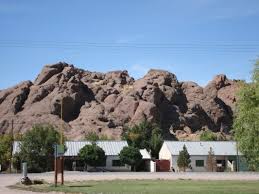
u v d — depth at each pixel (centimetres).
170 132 17125
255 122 2742
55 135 9044
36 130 8975
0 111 17112
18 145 9488
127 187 4128
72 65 19488
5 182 5091
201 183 4759
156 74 19862
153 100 17888
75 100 17038
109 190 3716
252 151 2820
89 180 5381
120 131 15525
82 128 15712
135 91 18112
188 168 9688
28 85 18138
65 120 16500
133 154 9400
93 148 9312
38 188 3969
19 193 3566
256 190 3669
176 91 19350
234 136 3031
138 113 16725
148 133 12325
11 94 17725
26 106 17138
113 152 9788
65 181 5153
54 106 16625
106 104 17362
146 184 4606
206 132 15462
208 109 19538
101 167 9462
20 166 8756
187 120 18312
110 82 19125
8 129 16238
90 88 18262
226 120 19600
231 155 10019
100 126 15875
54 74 18488
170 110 18300
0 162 9219
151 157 10512
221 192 3456
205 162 9912
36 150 8756
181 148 10231
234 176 6538
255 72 2861
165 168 9888
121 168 9550
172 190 3722
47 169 8812
